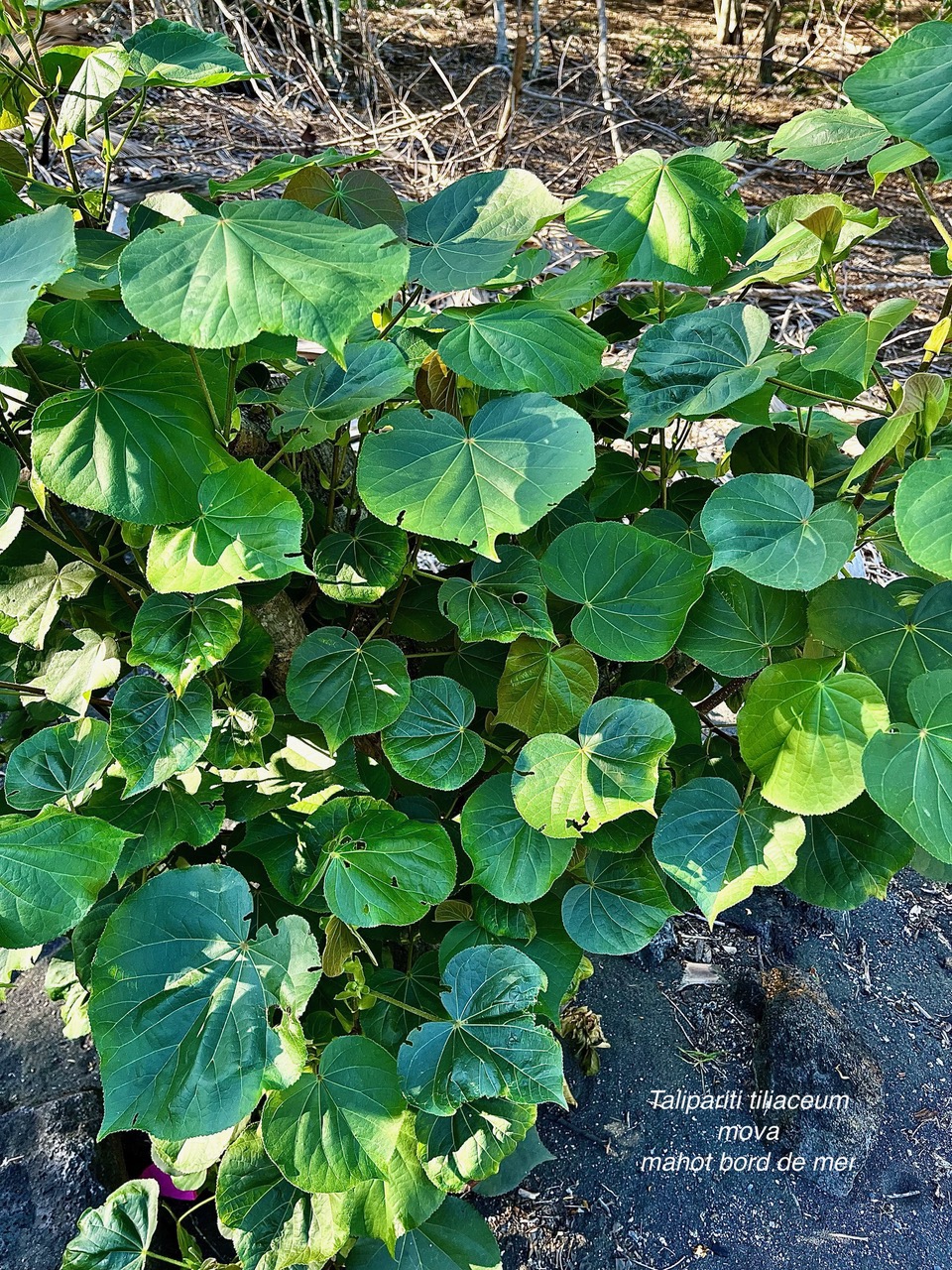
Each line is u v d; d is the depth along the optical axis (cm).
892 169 66
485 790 67
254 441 74
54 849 49
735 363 65
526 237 65
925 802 56
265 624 72
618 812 63
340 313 44
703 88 367
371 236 47
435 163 240
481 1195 97
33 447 51
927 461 55
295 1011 55
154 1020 54
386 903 60
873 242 271
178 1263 74
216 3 278
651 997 116
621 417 83
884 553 71
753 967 119
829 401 68
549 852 66
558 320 61
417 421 60
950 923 127
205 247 46
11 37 63
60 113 66
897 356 214
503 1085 62
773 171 309
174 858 73
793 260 70
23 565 67
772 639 66
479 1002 64
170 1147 56
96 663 68
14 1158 85
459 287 63
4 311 42
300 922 57
